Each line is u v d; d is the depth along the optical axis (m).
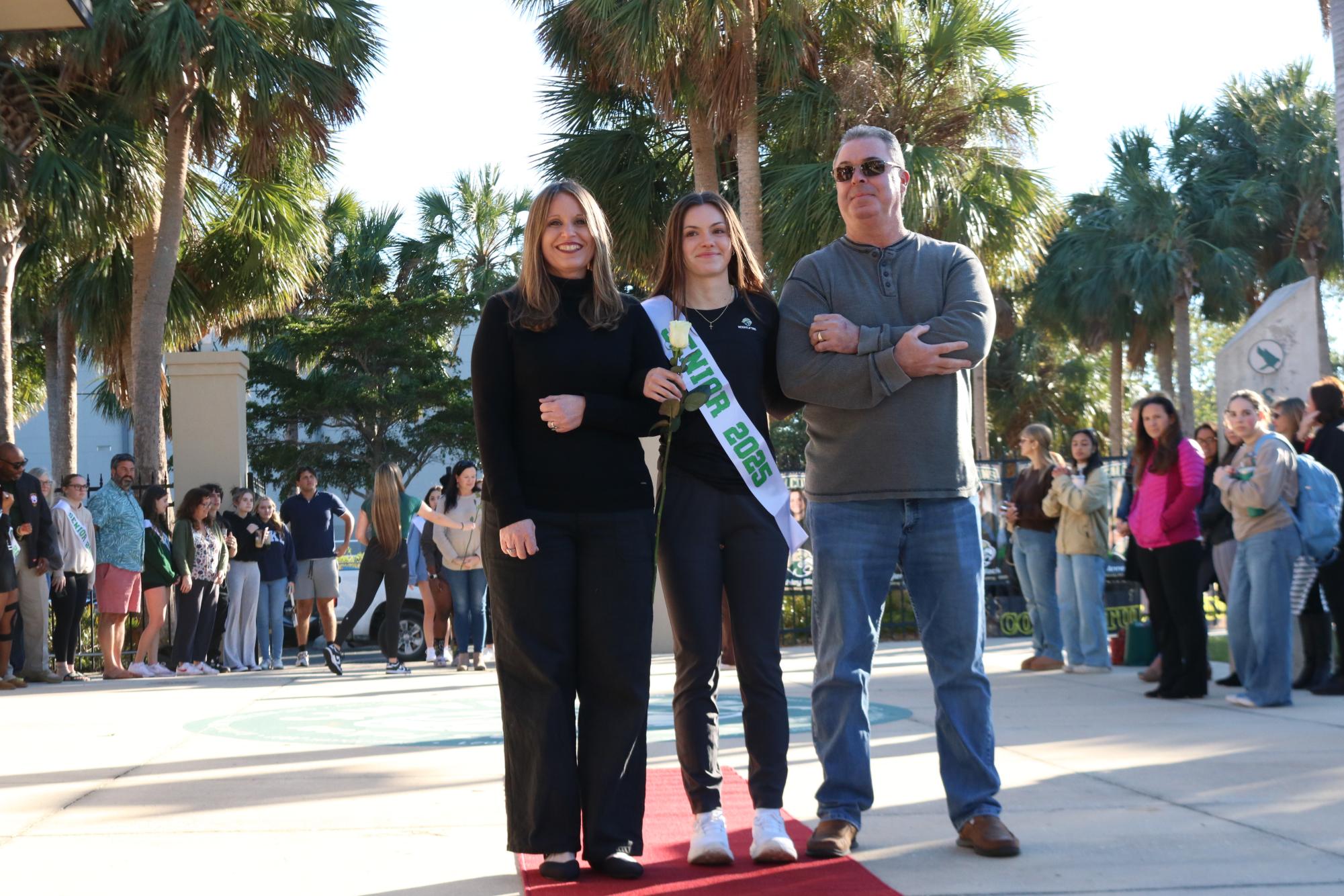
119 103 13.39
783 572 3.10
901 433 3.09
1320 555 5.97
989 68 14.25
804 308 3.18
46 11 5.68
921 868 2.87
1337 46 8.32
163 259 13.62
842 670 3.12
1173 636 6.30
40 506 9.37
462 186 34.00
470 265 33.62
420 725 6.02
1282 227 29.11
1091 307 29.11
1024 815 3.46
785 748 3.05
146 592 10.22
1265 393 11.29
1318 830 3.21
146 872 2.99
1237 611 6.15
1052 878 2.75
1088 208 30.83
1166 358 30.91
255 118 13.59
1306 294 11.23
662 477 3.06
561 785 2.83
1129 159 30.09
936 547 3.14
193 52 12.84
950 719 3.10
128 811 3.79
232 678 9.52
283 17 14.20
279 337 28.55
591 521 2.92
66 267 15.80
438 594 10.34
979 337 3.06
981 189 13.98
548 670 2.86
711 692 3.04
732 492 3.07
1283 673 5.89
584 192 3.03
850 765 3.09
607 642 2.91
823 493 3.18
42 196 12.70
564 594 2.90
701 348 3.09
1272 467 5.80
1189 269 28.17
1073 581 7.75
